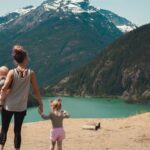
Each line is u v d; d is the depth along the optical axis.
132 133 14.18
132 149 11.43
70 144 12.38
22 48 7.62
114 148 11.61
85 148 11.70
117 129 15.30
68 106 187.62
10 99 7.48
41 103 7.75
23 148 11.77
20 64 7.59
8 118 7.56
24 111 7.59
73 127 16.09
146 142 12.45
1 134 7.62
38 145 12.28
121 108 184.12
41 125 16.95
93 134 14.27
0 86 7.74
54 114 9.66
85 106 189.88
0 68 8.03
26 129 15.98
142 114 18.19
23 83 7.51
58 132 9.66
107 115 141.88
